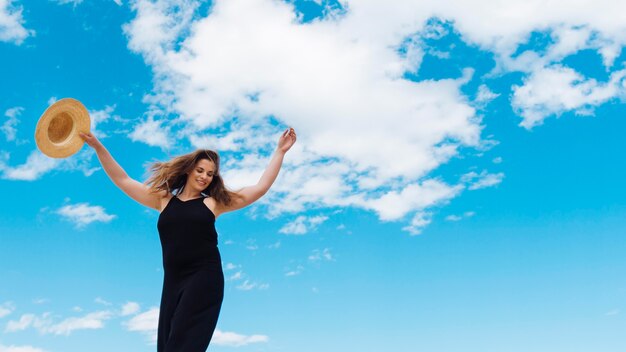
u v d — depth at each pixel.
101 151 6.29
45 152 6.08
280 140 6.57
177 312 5.70
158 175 6.16
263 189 6.28
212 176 6.14
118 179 6.27
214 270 5.89
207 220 5.91
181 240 5.85
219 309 5.89
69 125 6.26
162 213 6.02
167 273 5.89
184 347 5.60
